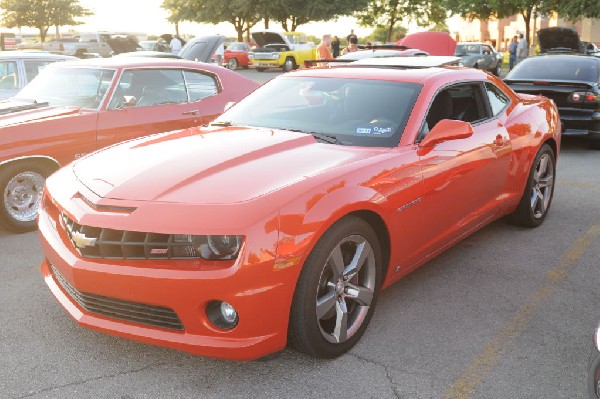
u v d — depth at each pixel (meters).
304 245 2.95
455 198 4.24
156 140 3.96
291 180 3.16
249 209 2.90
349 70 4.65
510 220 5.73
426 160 3.88
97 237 3.03
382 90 4.25
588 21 46.12
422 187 3.82
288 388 3.05
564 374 3.20
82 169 3.60
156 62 6.72
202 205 2.95
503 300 4.14
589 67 9.95
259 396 2.98
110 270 2.95
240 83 7.42
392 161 3.63
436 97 4.25
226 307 2.93
